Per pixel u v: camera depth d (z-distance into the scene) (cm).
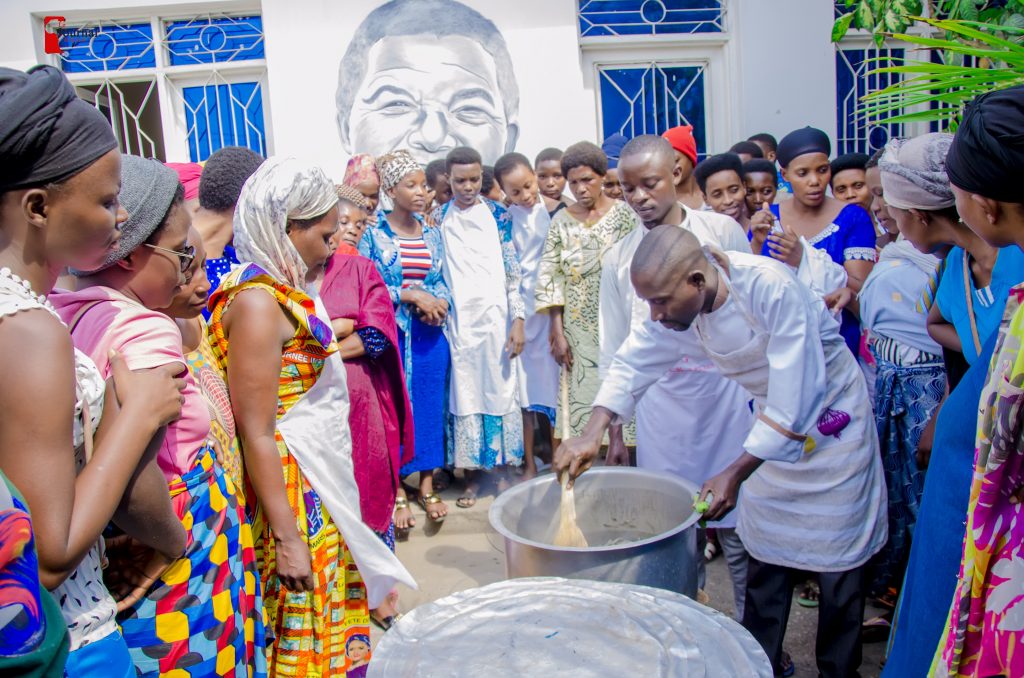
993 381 126
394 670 115
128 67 554
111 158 112
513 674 110
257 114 561
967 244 175
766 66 539
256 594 172
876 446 228
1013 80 182
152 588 143
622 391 251
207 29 550
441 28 520
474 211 404
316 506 193
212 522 152
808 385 205
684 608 128
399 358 281
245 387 177
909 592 169
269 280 181
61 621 95
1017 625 124
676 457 293
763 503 227
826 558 220
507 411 404
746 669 110
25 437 103
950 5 287
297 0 516
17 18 527
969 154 126
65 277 173
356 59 521
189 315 163
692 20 551
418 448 384
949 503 155
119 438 117
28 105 102
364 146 527
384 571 202
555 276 400
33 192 104
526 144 532
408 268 381
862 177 369
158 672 144
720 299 218
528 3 521
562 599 133
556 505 223
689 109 566
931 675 141
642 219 298
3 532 88
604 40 546
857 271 328
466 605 133
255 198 186
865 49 557
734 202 374
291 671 192
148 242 146
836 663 227
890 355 266
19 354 102
